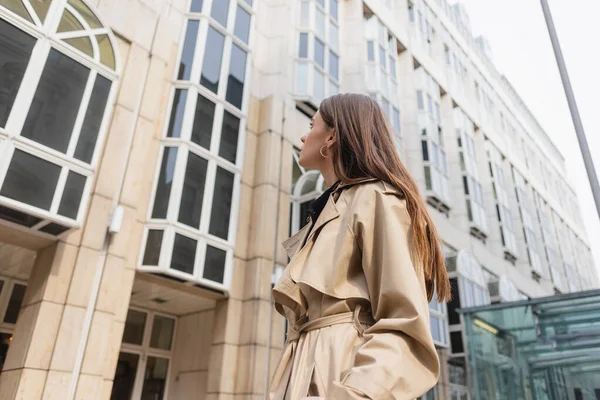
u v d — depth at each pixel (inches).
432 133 815.1
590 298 403.9
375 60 726.5
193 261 358.9
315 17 621.6
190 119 396.8
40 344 257.6
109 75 317.7
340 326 37.9
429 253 43.8
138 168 344.8
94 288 289.9
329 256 41.2
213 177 398.6
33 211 250.2
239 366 368.2
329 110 52.2
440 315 624.7
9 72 265.4
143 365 401.4
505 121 1286.9
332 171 51.9
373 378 29.5
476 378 430.6
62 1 303.0
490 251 870.4
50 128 274.8
